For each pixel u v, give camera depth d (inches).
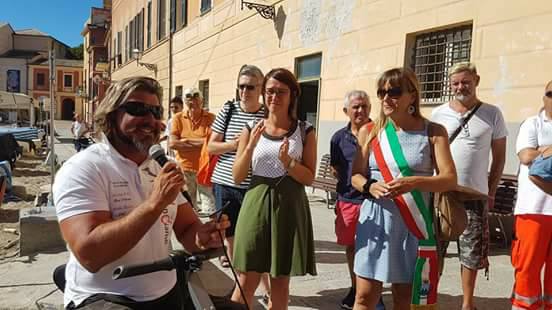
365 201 113.8
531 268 135.1
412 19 289.6
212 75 605.6
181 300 79.7
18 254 226.7
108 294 77.2
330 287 177.8
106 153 78.9
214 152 152.1
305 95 411.5
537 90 221.0
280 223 116.6
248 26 500.4
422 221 104.7
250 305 122.8
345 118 350.0
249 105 153.3
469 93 149.4
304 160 123.5
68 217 72.6
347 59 348.2
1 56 2819.9
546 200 131.3
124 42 1218.0
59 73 2687.0
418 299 103.7
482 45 247.1
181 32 730.2
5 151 595.8
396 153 107.1
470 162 146.9
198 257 75.1
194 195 240.8
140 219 69.4
